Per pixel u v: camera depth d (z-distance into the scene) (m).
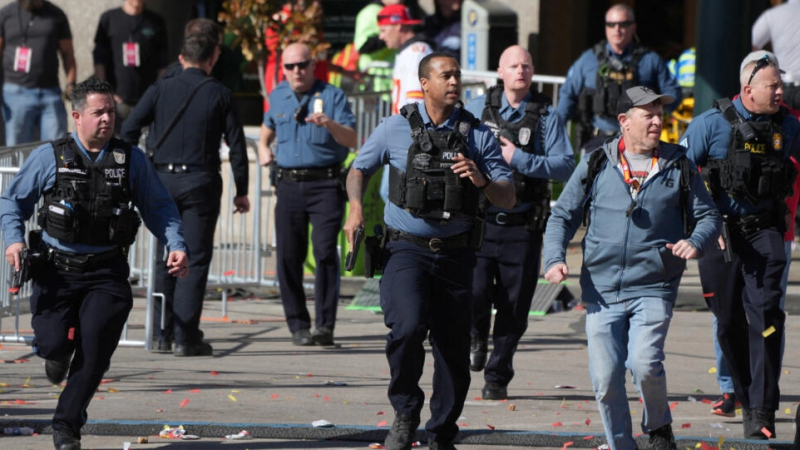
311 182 34.16
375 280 44.81
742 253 23.42
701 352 33.69
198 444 22.44
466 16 55.69
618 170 20.22
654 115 19.97
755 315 23.14
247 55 53.81
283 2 54.44
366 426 23.41
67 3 62.28
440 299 21.20
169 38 62.12
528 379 29.86
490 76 51.16
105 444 22.38
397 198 21.12
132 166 21.58
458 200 20.77
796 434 20.72
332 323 34.78
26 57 50.50
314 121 33.09
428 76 21.05
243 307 43.06
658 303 20.06
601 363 20.22
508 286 26.47
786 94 28.19
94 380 20.86
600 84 38.28
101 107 21.12
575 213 20.89
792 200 24.31
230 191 43.41
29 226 33.09
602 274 20.36
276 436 23.03
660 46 67.12
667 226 20.20
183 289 32.75
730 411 25.42
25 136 51.22
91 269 21.16
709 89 43.84
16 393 27.09
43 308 21.22
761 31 38.75
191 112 32.34
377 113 47.06
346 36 61.03
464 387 21.28
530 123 26.17
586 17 62.69
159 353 33.56
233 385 28.52
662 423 20.20
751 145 23.03
